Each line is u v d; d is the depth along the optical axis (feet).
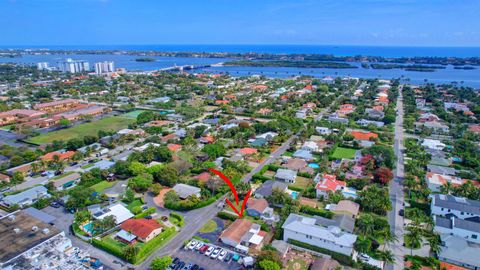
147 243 284.00
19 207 350.84
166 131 640.17
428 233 301.84
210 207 357.61
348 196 370.53
